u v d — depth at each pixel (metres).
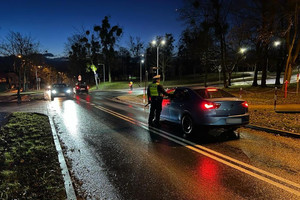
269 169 4.31
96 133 7.54
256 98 15.98
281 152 5.27
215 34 25.70
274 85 29.69
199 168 4.44
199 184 3.77
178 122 7.48
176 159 4.96
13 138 7.01
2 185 3.75
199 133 7.25
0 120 10.22
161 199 3.33
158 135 7.10
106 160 5.00
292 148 5.55
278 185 3.67
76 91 32.53
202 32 25.42
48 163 4.79
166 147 5.85
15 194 3.48
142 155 5.28
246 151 5.38
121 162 4.86
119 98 22.11
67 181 3.87
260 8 14.61
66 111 13.12
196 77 66.38
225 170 4.31
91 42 55.22
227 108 6.33
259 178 3.93
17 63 42.06
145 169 4.46
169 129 7.93
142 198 3.37
